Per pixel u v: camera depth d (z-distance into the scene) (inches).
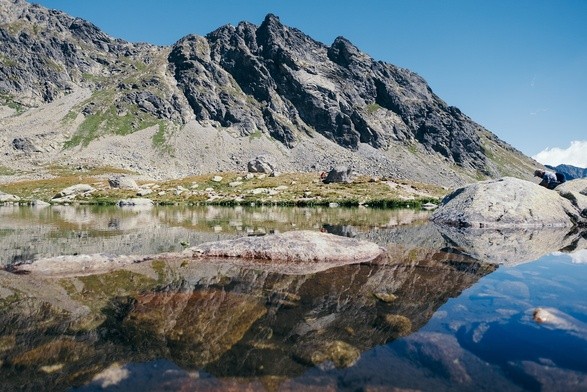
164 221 1350.9
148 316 321.7
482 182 1307.8
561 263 559.5
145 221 1348.4
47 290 404.2
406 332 284.0
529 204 1159.0
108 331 288.5
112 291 400.8
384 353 249.9
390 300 366.6
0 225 1175.0
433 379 217.2
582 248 714.2
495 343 259.6
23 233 953.5
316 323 305.1
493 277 465.1
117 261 557.0
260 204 2861.7
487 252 661.3
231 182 3949.3
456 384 211.3
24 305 350.6
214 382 214.5
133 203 2783.0
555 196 1213.7
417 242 792.3
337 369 229.3
